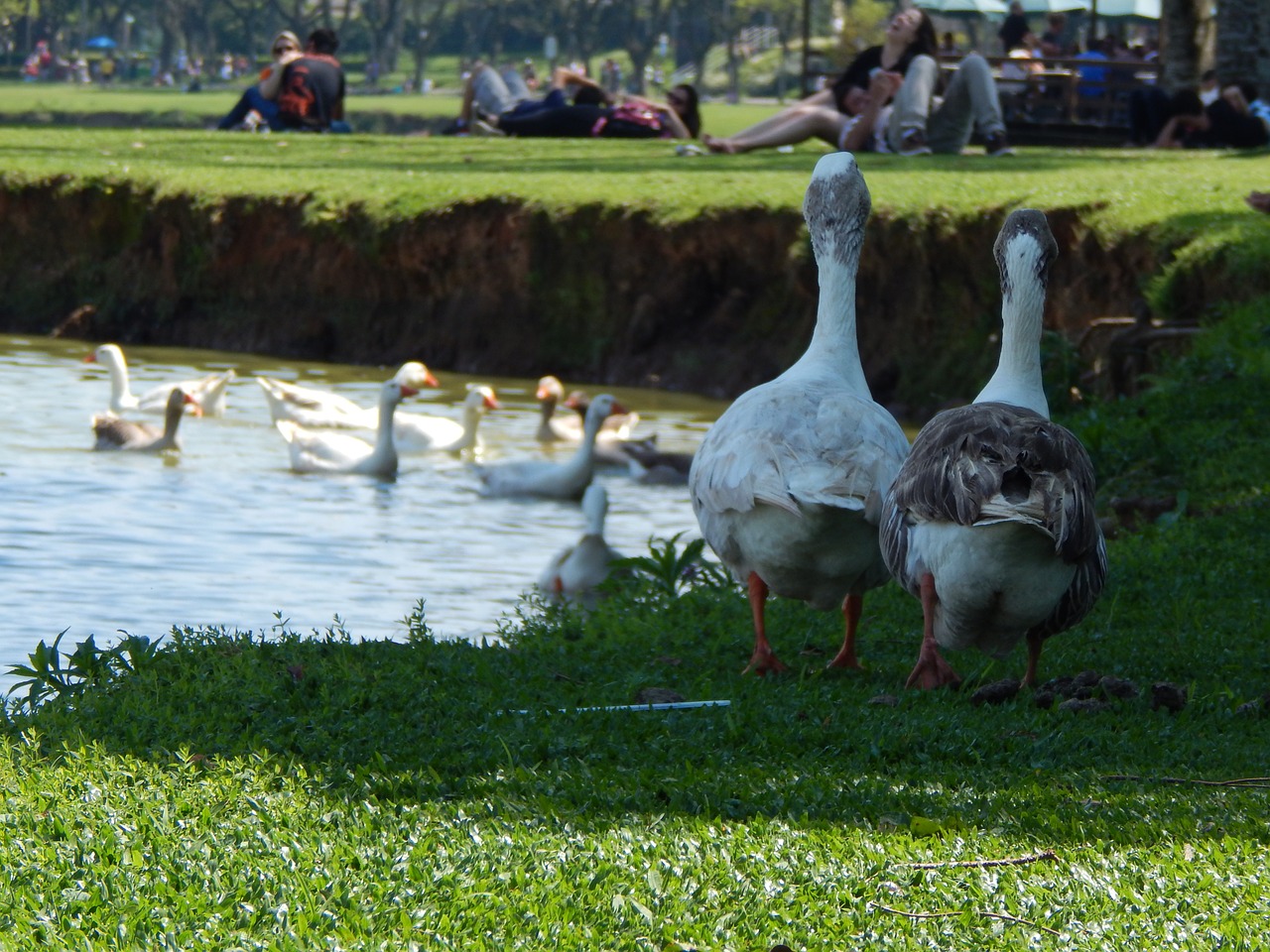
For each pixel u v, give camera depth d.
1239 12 29.39
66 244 23.77
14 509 12.60
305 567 11.23
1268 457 11.12
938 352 19.09
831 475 6.42
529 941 3.97
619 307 21.08
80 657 6.54
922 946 4.04
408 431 17.11
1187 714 6.39
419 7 127.75
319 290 22.45
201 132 35.03
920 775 5.49
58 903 4.07
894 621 8.28
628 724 5.95
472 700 6.25
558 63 125.19
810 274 19.94
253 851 4.49
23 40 145.75
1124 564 9.14
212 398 17.80
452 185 22.50
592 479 14.99
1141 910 4.27
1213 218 16.78
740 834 4.73
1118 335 14.41
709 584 9.30
